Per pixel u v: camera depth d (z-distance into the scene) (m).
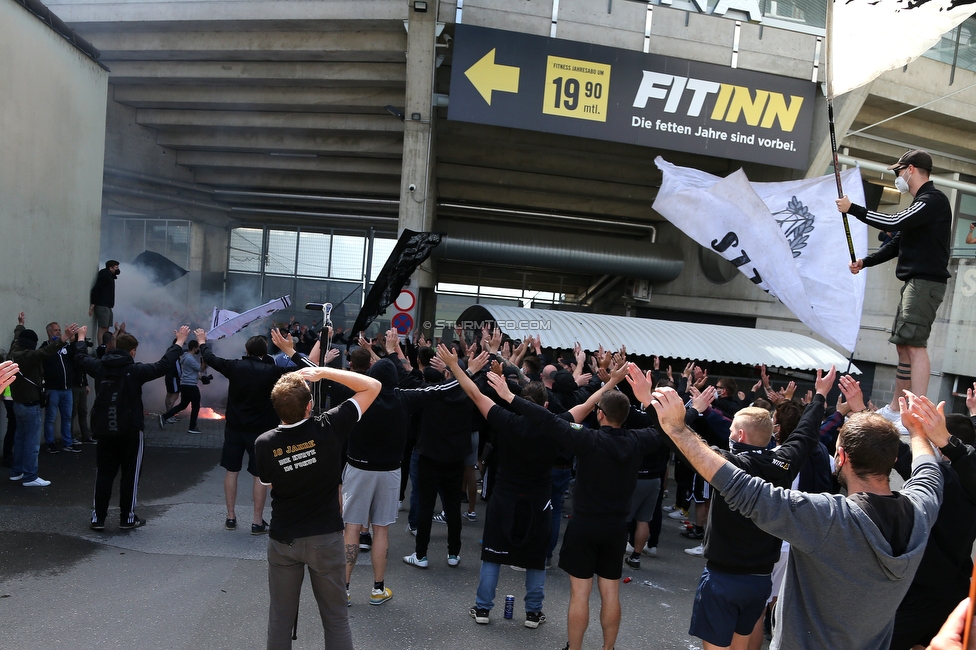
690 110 15.03
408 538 7.35
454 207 22.25
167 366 6.64
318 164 22.34
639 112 14.89
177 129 21.89
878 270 18.14
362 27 16.39
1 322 8.97
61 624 4.59
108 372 6.49
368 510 5.34
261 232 26.94
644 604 5.96
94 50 11.21
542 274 26.80
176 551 6.20
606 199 22.23
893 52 4.30
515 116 14.55
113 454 6.60
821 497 2.49
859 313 7.02
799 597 2.60
